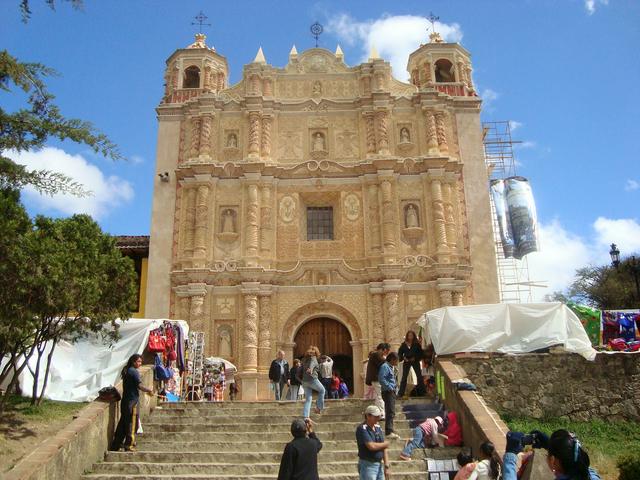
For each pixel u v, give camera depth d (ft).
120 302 50.47
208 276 85.25
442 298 82.99
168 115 95.50
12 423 44.21
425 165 90.02
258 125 92.99
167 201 90.48
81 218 52.29
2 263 36.60
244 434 43.75
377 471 30.91
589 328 65.36
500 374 52.60
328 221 92.89
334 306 85.10
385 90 94.38
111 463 38.40
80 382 53.88
